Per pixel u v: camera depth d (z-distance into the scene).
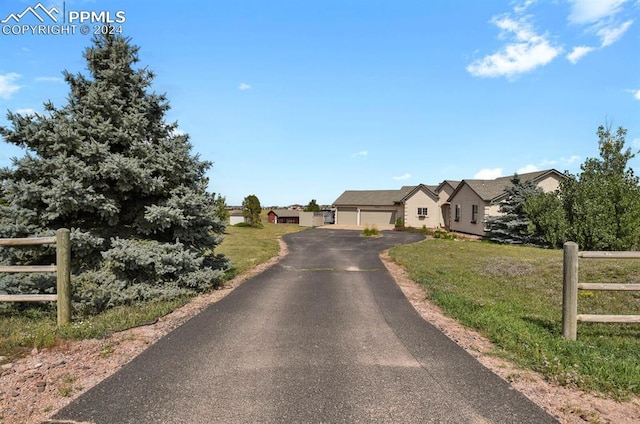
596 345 5.07
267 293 8.10
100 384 3.71
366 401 3.42
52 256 7.59
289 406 3.32
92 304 6.51
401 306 7.02
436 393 3.58
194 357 4.43
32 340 4.81
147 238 8.43
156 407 3.28
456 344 4.96
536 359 4.42
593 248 18.59
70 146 7.38
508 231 22.14
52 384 3.71
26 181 7.39
